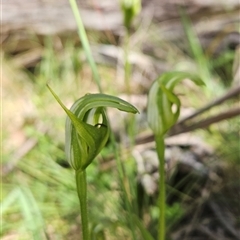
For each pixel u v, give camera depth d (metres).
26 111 0.39
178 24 0.47
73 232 0.29
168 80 0.20
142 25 0.46
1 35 0.45
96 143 0.17
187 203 0.31
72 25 0.45
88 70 0.44
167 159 0.33
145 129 0.36
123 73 0.43
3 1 0.45
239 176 0.32
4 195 0.31
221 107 0.38
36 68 0.45
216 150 0.34
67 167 0.34
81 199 0.17
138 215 0.29
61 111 0.39
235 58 0.42
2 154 0.34
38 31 0.45
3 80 0.42
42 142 0.34
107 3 0.45
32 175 0.33
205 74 0.41
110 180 0.32
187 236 0.29
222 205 0.30
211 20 0.48
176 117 0.20
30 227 0.27
